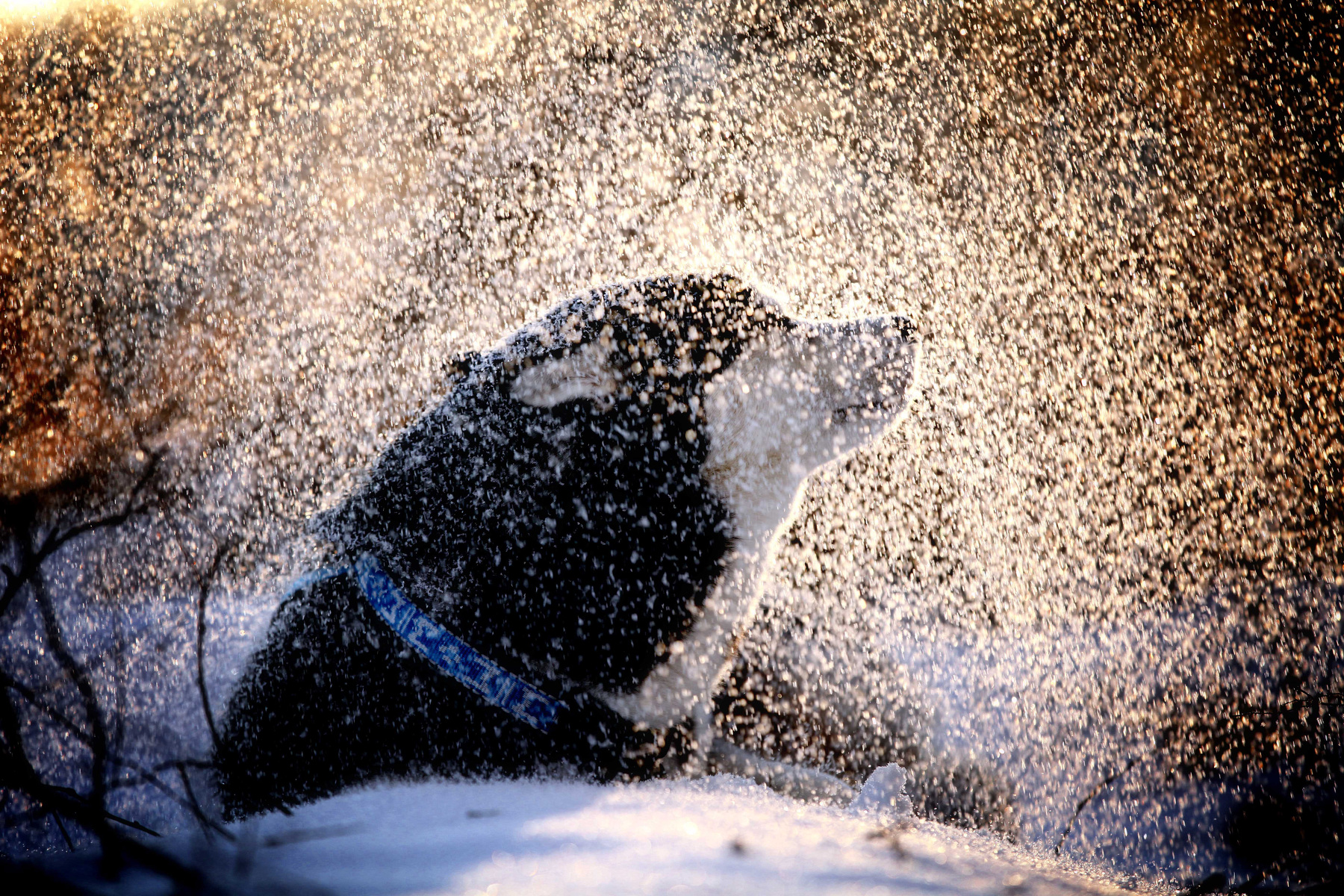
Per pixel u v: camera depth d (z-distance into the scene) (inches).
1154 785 339.0
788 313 328.2
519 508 287.0
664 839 210.8
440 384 326.6
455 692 275.3
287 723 276.2
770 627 417.7
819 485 524.4
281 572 411.8
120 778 267.9
